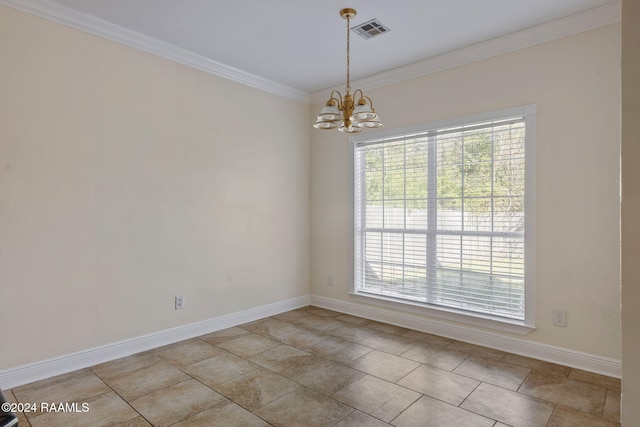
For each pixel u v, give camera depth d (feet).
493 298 10.79
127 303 10.29
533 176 9.91
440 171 11.82
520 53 10.13
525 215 10.05
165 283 11.07
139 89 10.48
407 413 7.37
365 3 8.70
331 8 8.94
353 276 14.01
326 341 11.32
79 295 9.42
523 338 10.19
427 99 11.95
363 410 7.48
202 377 8.95
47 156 8.91
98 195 9.73
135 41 10.29
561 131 9.52
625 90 2.76
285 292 14.61
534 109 9.89
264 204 13.79
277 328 12.56
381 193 13.34
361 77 13.37
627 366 2.77
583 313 9.27
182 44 10.89
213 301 12.26
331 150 14.71
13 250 8.44
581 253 9.28
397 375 9.00
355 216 14.01
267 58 11.81
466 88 11.12
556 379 8.75
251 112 13.34
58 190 9.07
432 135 11.99
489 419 7.14
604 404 7.64
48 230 8.93
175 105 11.25
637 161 2.71
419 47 10.97
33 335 8.73
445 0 8.57
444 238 11.75
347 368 9.41
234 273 12.85
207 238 12.08
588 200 9.17
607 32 8.89
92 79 9.61
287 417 7.25
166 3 8.75
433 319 11.93
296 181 14.99
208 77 12.08
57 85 9.05
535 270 9.94
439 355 10.21
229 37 10.44
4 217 8.32
